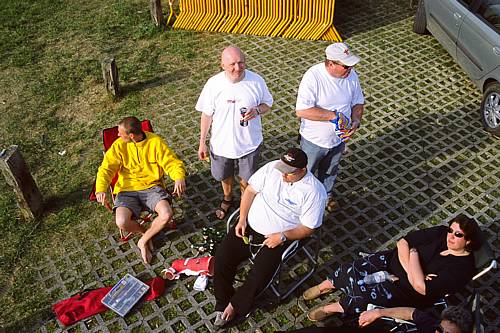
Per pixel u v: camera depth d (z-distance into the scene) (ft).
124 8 29.32
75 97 22.38
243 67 13.26
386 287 12.46
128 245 15.72
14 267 15.16
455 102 21.52
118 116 21.11
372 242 15.71
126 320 13.67
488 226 16.16
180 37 26.40
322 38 25.89
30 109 21.71
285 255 12.57
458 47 21.39
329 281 13.39
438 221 16.35
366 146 19.30
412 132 19.95
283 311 13.84
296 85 22.65
